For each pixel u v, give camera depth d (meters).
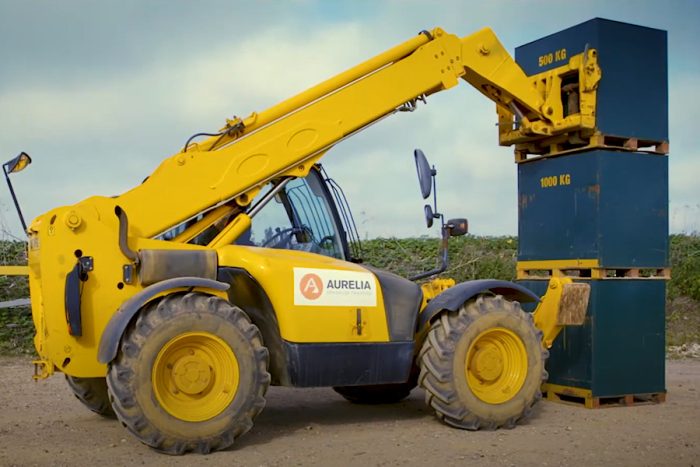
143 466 4.71
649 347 7.13
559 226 7.22
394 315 5.83
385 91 6.44
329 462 4.84
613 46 6.99
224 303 5.20
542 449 5.23
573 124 6.85
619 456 5.03
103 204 5.36
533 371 6.07
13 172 5.80
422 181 5.92
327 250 6.38
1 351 10.16
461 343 5.85
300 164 6.14
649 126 7.14
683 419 6.38
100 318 5.28
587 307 6.91
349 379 5.65
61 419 6.31
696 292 13.49
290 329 5.47
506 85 7.00
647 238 7.10
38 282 5.59
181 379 5.08
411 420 6.36
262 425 6.13
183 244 5.61
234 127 6.01
